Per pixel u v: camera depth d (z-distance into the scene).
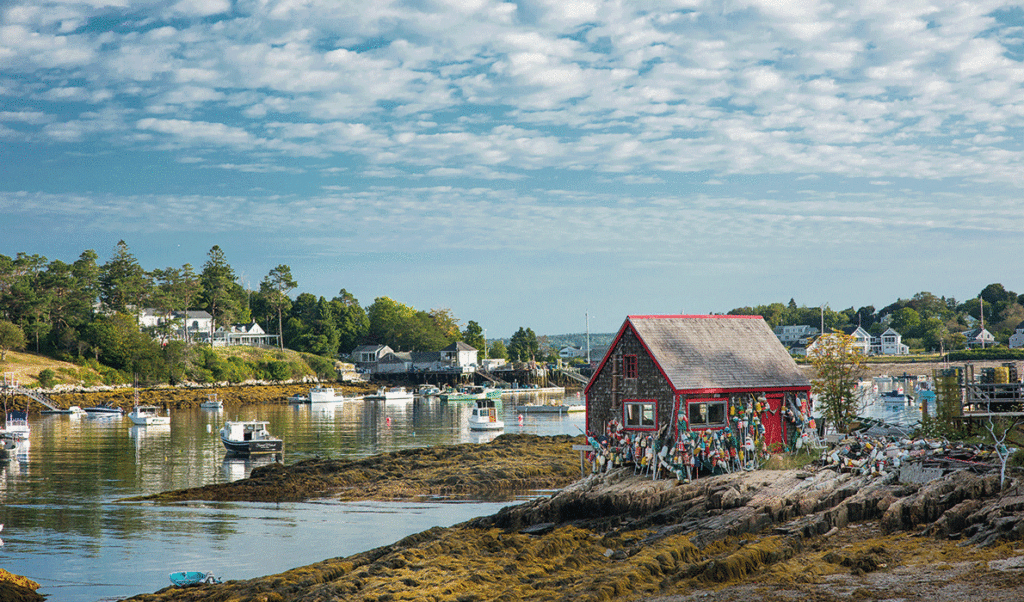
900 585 22.67
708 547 28.64
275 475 57.81
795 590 23.17
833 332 46.56
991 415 36.72
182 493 53.31
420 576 27.78
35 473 64.56
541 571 27.91
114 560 36.00
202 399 159.88
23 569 34.59
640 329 40.78
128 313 185.88
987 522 26.20
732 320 44.06
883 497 30.09
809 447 40.47
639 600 23.72
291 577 29.52
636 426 40.50
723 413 39.94
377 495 52.03
